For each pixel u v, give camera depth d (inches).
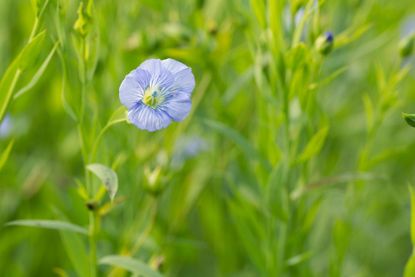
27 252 20.6
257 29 18.0
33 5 15.0
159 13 19.5
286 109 16.9
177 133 18.7
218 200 20.6
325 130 16.8
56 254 20.5
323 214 20.4
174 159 19.8
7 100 15.1
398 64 18.1
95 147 15.4
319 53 16.7
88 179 15.8
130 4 19.5
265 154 18.2
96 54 15.6
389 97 18.1
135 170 18.8
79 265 16.5
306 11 16.4
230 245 20.5
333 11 20.1
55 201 19.5
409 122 14.2
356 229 20.6
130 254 17.5
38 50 15.1
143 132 19.1
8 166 20.1
